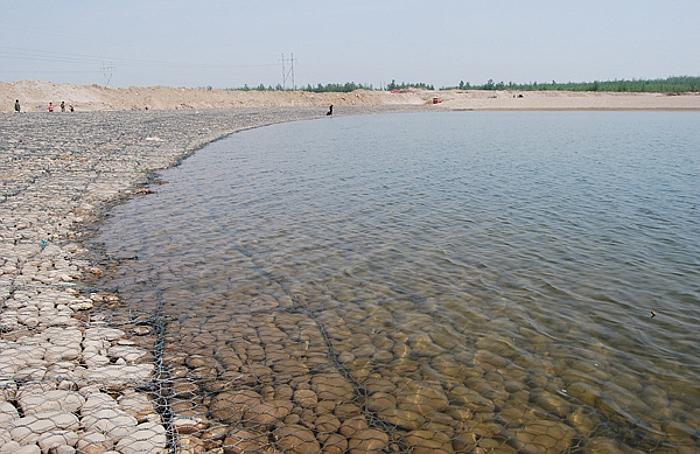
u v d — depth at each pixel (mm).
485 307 10055
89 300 9898
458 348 8570
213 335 8883
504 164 27234
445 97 130125
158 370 7637
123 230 14734
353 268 12039
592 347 8625
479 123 61375
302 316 9664
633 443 6426
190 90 97000
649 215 16609
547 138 41750
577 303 10219
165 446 5938
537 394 7359
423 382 7621
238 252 13078
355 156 30312
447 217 16375
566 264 12273
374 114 83125
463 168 25859
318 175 23750
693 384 7629
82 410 6441
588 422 6797
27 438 5805
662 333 9086
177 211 16953
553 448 6316
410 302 10273
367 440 6371
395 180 22578
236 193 19766
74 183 19984
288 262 12414
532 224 15578
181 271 11758
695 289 10859
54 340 8203
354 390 7406
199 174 23719
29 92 72062
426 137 42969
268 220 16000
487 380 7688
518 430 6621
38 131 37062
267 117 65812
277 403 7051
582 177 23281
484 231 14852
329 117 73188
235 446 6160
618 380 7711
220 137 41125
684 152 32062
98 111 72750
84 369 7441
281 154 30984
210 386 7383
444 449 6254
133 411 6562
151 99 85188
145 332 8883
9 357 7527
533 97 119438
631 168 25781
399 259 12625
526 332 9102
